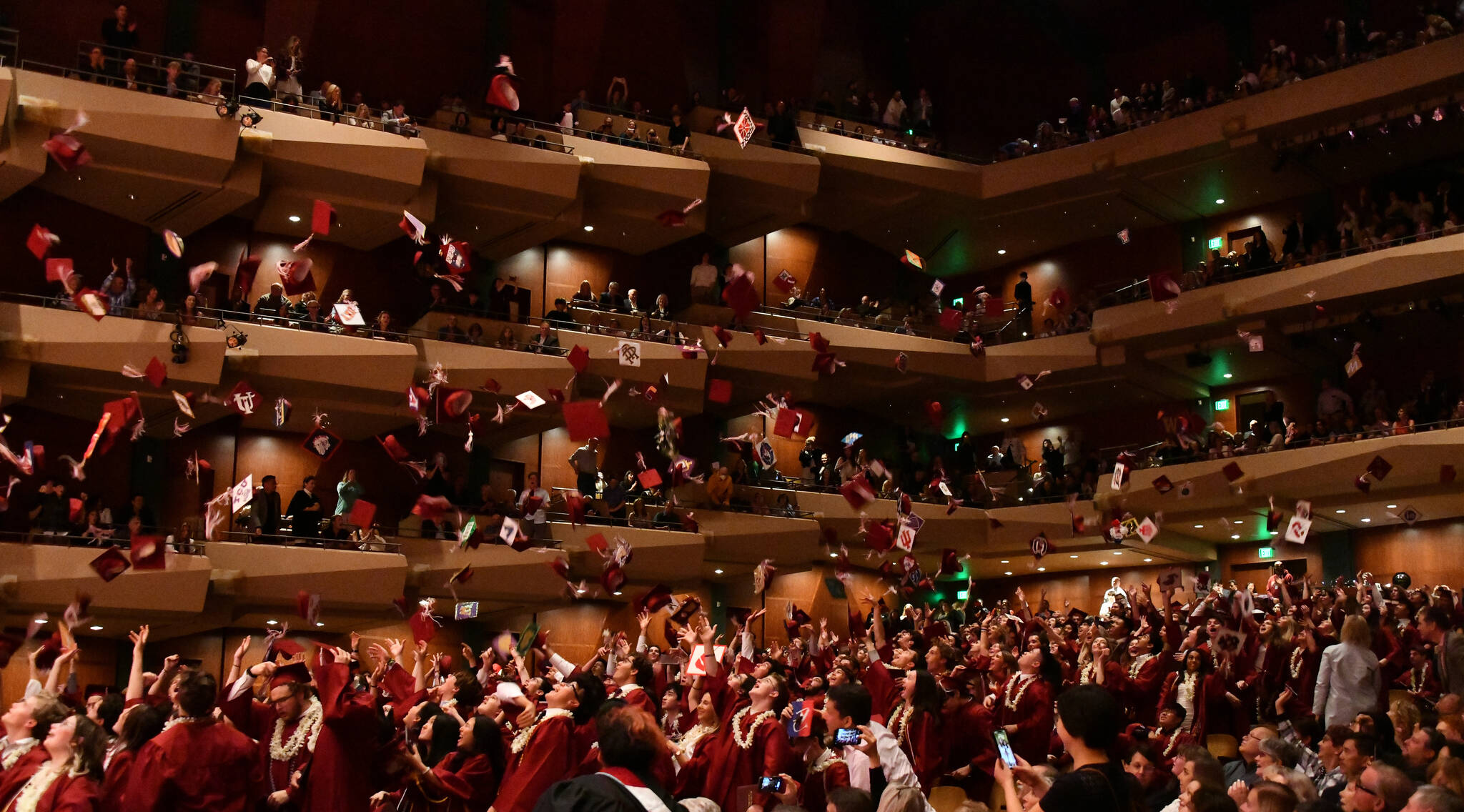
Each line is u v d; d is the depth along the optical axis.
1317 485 23.16
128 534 19.39
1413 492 22.92
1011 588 30.41
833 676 8.88
